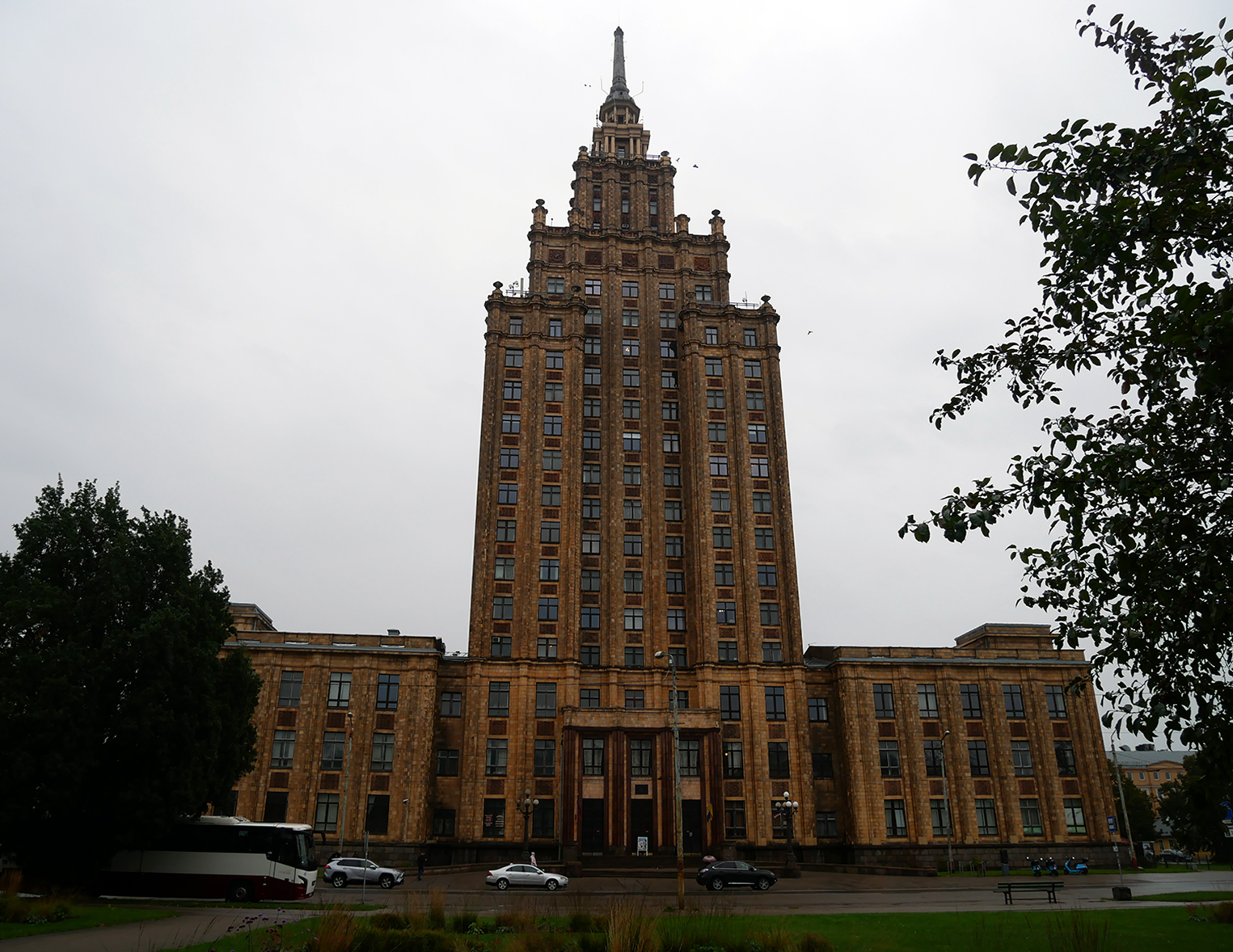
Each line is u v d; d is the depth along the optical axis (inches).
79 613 1601.9
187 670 1632.6
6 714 1469.0
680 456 3567.9
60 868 1567.4
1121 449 466.3
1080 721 3161.9
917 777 3036.4
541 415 3454.7
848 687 3134.8
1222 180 447.2
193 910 1323.8
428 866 2691.9
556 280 3814.0
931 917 1284.4
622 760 2866.6
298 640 2955.2
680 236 3895.2
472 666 3056.1
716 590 3280.0
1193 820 457.7
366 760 2815.0
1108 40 486.0
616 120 4370.1
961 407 582.2
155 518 1771.7
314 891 1726.1
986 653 3262.8
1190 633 452.1
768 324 3708.2
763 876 2044.8
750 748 3058.6
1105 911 1386.6
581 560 3341.5
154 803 1529.3
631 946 861.2
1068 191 485.1
